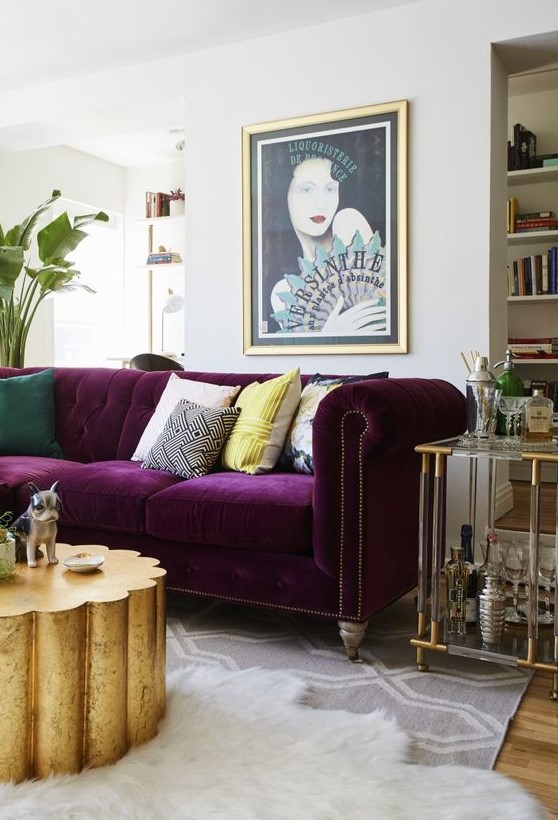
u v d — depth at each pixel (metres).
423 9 3.55
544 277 4.73
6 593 1.58
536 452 2.01
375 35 3.67
